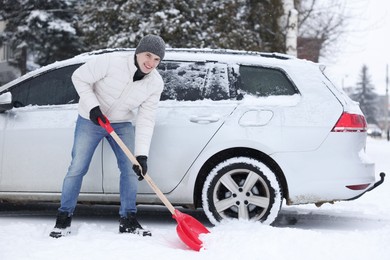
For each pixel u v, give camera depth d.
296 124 5.00
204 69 5.29
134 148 4.62
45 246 4.00
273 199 4.90
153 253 3.91
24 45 23.17
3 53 28.83
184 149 5.02
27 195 5.23
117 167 5.02
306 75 5.19
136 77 4.39
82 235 4.39
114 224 5.29
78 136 4.49
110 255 3.81
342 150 4.99
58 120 5.17
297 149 4.96
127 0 14.98
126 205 4.58
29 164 5.19
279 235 4.19
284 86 5.18
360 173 5.02
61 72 5.37
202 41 14.52
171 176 5.03
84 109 4.45
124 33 14.77
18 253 3.77
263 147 4.96
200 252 3.99
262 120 5.02
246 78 5.25
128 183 4.57
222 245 4.05
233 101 5.14
